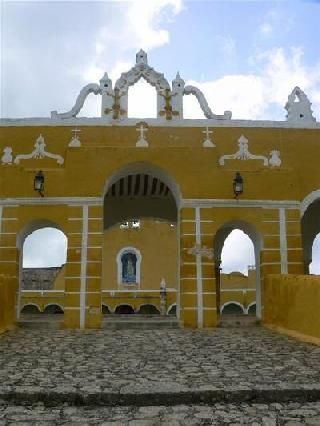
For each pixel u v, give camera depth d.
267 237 16.02
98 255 15.47
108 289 39.66
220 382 7.22
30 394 6.63
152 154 16.19
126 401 6.59
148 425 5.74
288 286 13.73
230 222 16.41
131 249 40.44
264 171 16.39
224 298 34.88
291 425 5.73
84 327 15.00
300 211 16.42
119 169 16.09
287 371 8.08
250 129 17.27
